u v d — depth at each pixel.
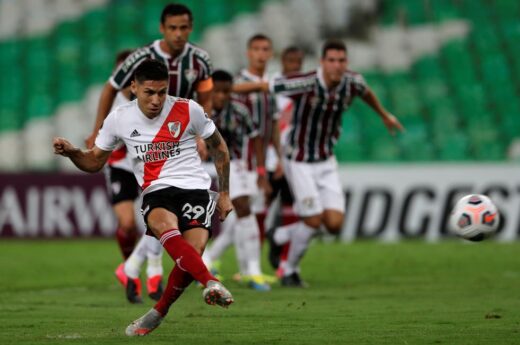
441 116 75.94
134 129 21.45
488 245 56.94
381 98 77.81
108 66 82.75
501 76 80.44
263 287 35.56
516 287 35.97
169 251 20.09
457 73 80.94
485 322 24.39
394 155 72.12
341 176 60.62
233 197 37.28
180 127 21.47
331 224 37.12
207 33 84.75
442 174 59.88
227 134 37.84
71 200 61.31
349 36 85.12
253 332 22.38
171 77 29.47
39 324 24.11
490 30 85.00
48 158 74.62
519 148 72.75
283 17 85.94
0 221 61.53
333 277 41.09
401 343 20.38
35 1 88.19
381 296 32.56
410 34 84.81
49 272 43.34
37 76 81.69
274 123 39.94
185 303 30.08
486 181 59.53
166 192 21.34
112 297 32.72
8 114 77.94
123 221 32.19
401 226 60.12
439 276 41.06
